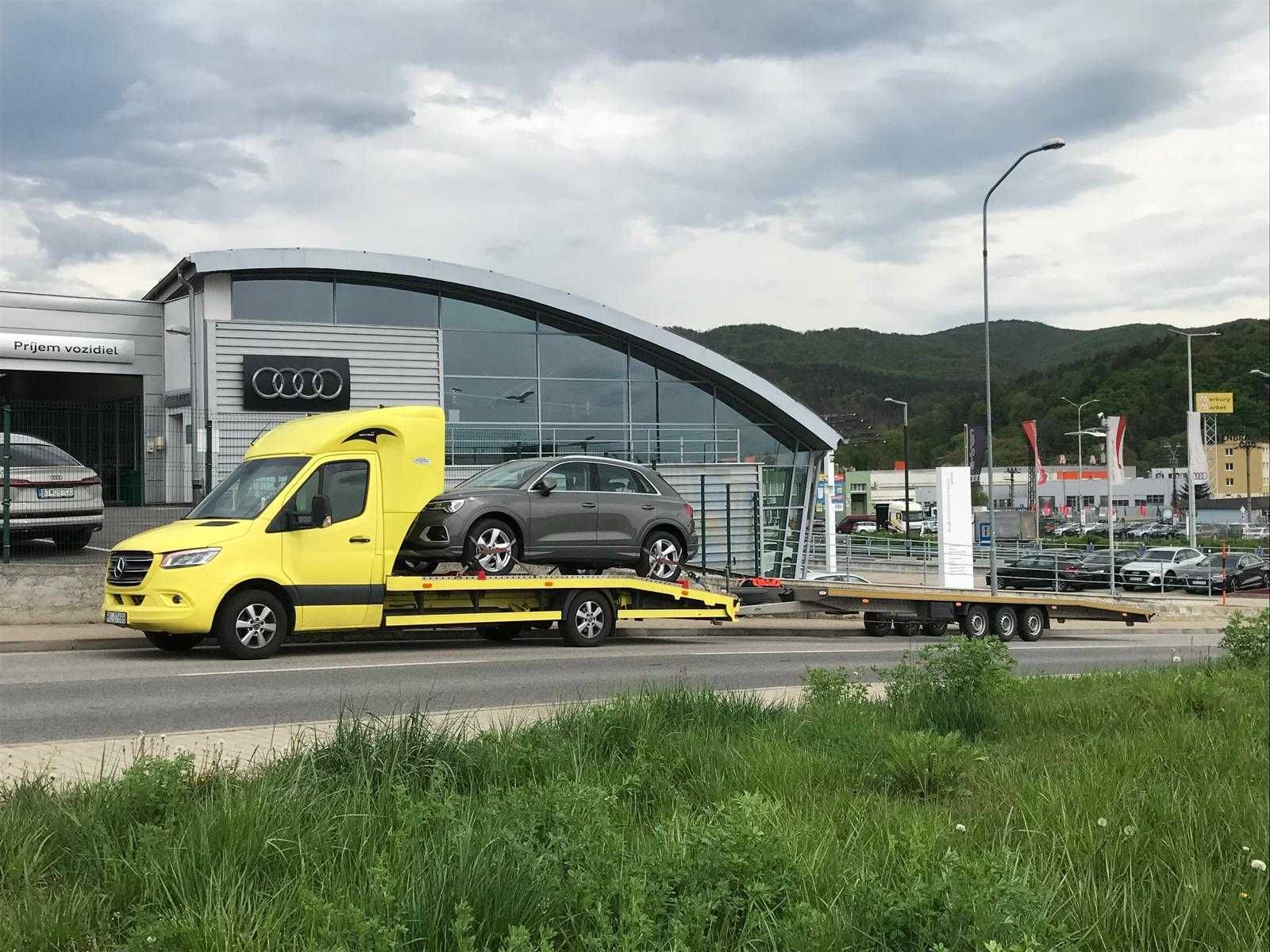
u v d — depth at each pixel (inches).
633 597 717.3
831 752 324.2
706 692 382.3
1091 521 4446.4
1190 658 781.3
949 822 243.1
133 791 229.5
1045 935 165.3
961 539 1364.4
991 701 414.3
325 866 199.3
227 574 565.0
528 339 1228.5
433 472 626.2
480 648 676.1
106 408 837.2
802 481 1385.3
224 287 1098.1
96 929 177.9
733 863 181.3
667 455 1294.3
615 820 240.5
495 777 275.6
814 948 159.9
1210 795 271.4
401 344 1152.2
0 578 699.4
